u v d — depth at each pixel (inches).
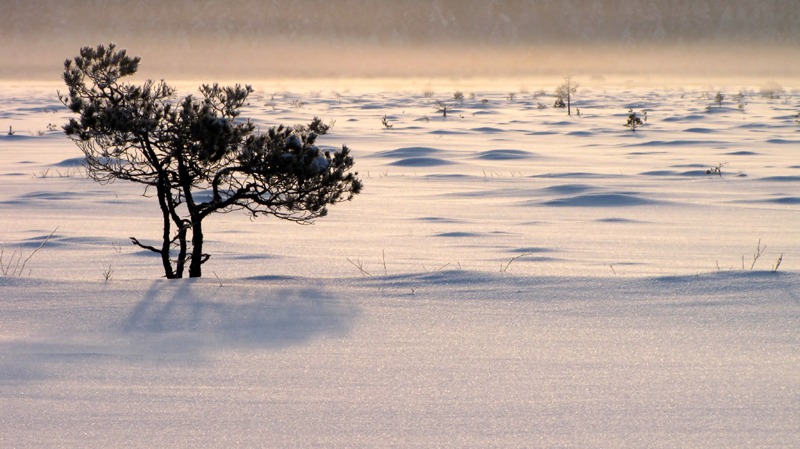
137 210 2128.4
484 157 3686.0
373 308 888.3
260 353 733.9
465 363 706.2
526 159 3617.1
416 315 859.4
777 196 2399.1
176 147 1124.5
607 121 6294.3
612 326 812.6
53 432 565.9
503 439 553.9
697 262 1395.2
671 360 709.3
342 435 560.7
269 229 1825.8
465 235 1756.9
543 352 734.5
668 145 4256.9
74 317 848.3
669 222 1961.1
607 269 1254.3
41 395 631.2
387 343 764.0
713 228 1859.0
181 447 543.8
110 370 687.7
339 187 1169.4
